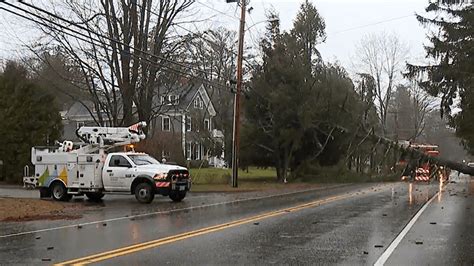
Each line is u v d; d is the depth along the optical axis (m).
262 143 39.19
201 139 50.19
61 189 22.38
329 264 8.88
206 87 52.34
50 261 8.99
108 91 34.06
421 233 12.70
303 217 15.98
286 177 39.38
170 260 9.12
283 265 8.77
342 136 40.06
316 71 39.16
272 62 37.84
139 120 32.03
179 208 19.19
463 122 23.75
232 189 30.33
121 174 21.80
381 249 10.39
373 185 37.34
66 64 38.44
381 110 63.84
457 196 25.72
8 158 33.53
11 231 12.97
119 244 10.83
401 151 44.16
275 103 37.22
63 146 23.02
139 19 30.97
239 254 9.73
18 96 34.28
